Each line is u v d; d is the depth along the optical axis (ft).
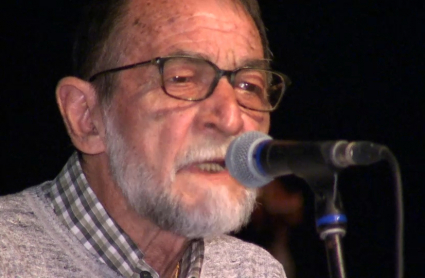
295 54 34.06
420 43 33.35
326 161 8.53
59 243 11.26
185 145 10.61
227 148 10.05
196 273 12.07
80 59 11.89
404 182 33.37
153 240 11.44
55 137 29.63
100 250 11.37
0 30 28.84
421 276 32.65
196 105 10.71
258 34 11.82
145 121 10.84
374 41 33.73
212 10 11.29
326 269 30.48
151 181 10.73
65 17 28.86
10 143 29.45
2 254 10.80
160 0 11.37
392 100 33.78
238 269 12.75
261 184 9.45
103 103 11.35
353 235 34.04
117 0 11.58
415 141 33.50
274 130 34.60
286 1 33.63
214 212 10.57
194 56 10.87
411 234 33.01
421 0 33.06
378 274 33.63
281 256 25.95
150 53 11.04
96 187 11.61
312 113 34.40
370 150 8.45
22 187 29.50
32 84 29.37
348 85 34.12
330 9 33.68
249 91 11.37
